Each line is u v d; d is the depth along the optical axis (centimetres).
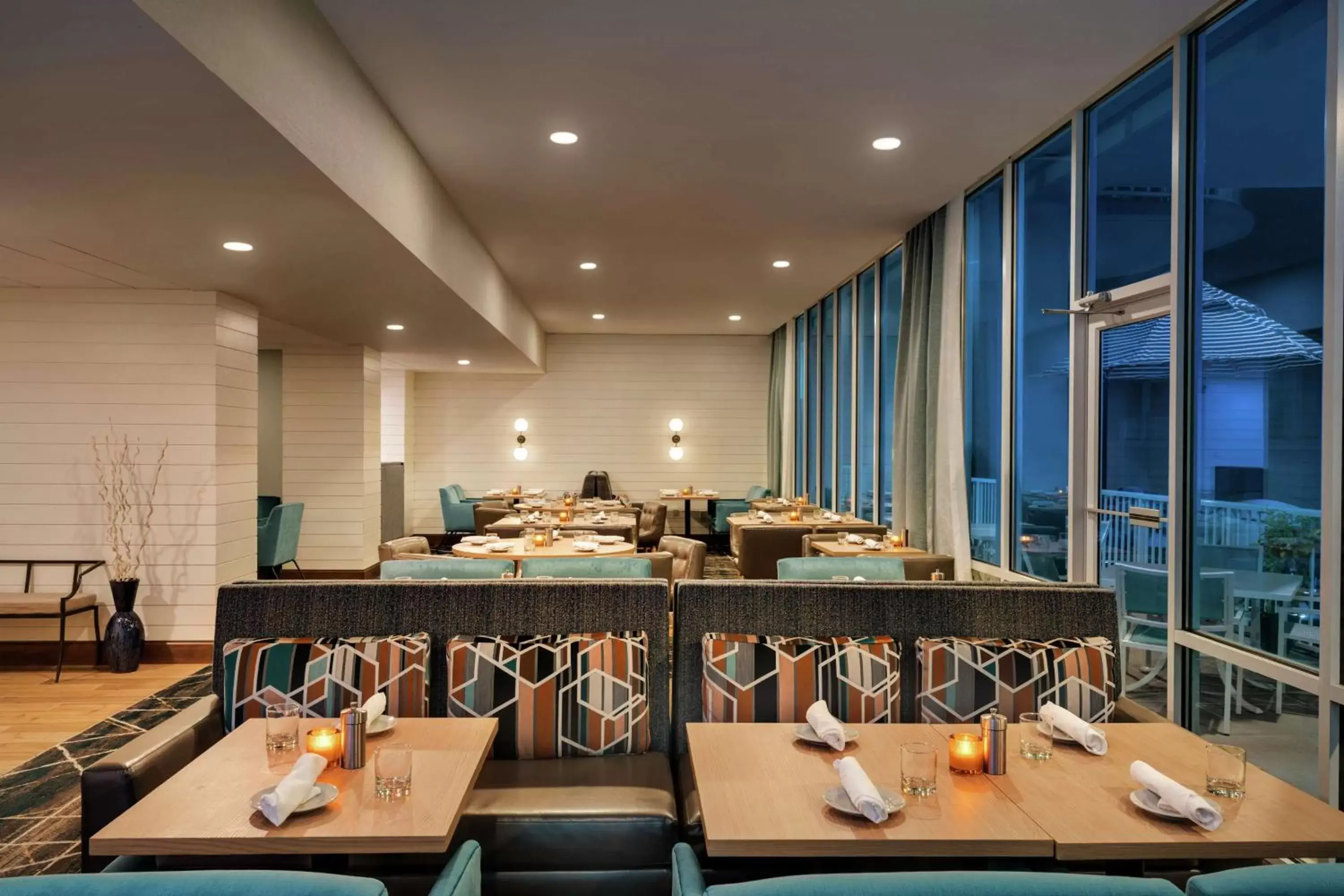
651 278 834
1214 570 338
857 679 275
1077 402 443
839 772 184
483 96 391
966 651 278
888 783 188
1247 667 308
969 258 567
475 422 1276
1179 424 349
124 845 161
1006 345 516
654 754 279
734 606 293
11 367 555
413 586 296
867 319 816
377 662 279
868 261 757
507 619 294
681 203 570
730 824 166
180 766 237
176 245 436
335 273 507
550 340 1277
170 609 559
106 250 448
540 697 276
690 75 370
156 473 559
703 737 219
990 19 324
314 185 334
